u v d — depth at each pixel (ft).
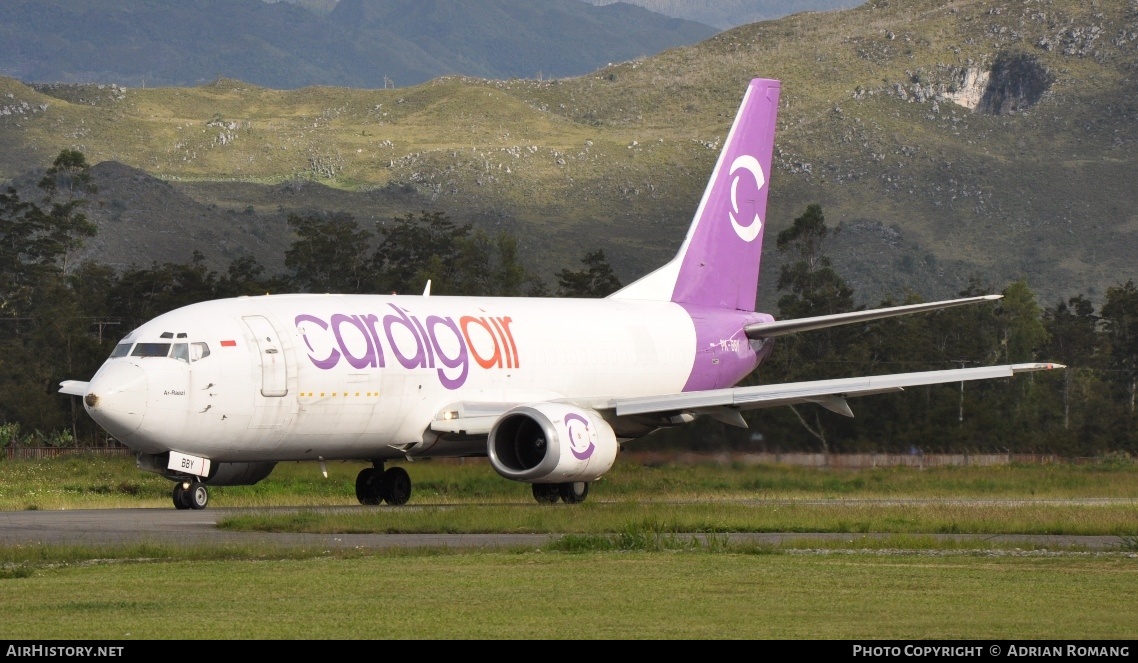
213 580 192.44
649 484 475.72
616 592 181.16
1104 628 153.48
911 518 320.09
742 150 498.28
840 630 150.82
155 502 419.95
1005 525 301.84
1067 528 295.48
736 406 395.96
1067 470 585.63
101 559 223.30
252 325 345.10
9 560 218.38
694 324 474.08
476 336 395.96
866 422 651.66
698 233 488.02
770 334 485.97
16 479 523.70
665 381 458.09
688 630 150.00
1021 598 178.09
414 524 285.23
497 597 175.52
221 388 332.80
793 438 610.65
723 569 209.05
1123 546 253.03
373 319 370.12
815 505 370.53
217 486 401.29
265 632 146.61
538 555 231.30
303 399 347.56
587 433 369.30
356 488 400.88
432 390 377.91
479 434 380.17
